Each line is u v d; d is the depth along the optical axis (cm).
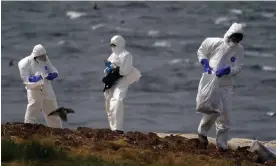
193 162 4856
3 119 12588
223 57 5181
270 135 11562
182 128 11962
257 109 13888
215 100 5166
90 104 14050
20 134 5141
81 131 5391
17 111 13375
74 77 17225
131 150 4891
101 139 5206
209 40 5209
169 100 14650
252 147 5362
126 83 5662
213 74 5162
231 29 5159
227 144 5494
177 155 4978
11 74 17238
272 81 16888
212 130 7519
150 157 4831
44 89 5597
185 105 14188
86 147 4925
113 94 5634
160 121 12588
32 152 4641
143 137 5331
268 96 15350
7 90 15512
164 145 5203
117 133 5406
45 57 5612
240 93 15675
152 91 15662
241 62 5219
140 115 13038
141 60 19900
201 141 5309
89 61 19825
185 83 16662
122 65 5612
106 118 12506
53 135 5197
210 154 5159
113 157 4762
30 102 5612
